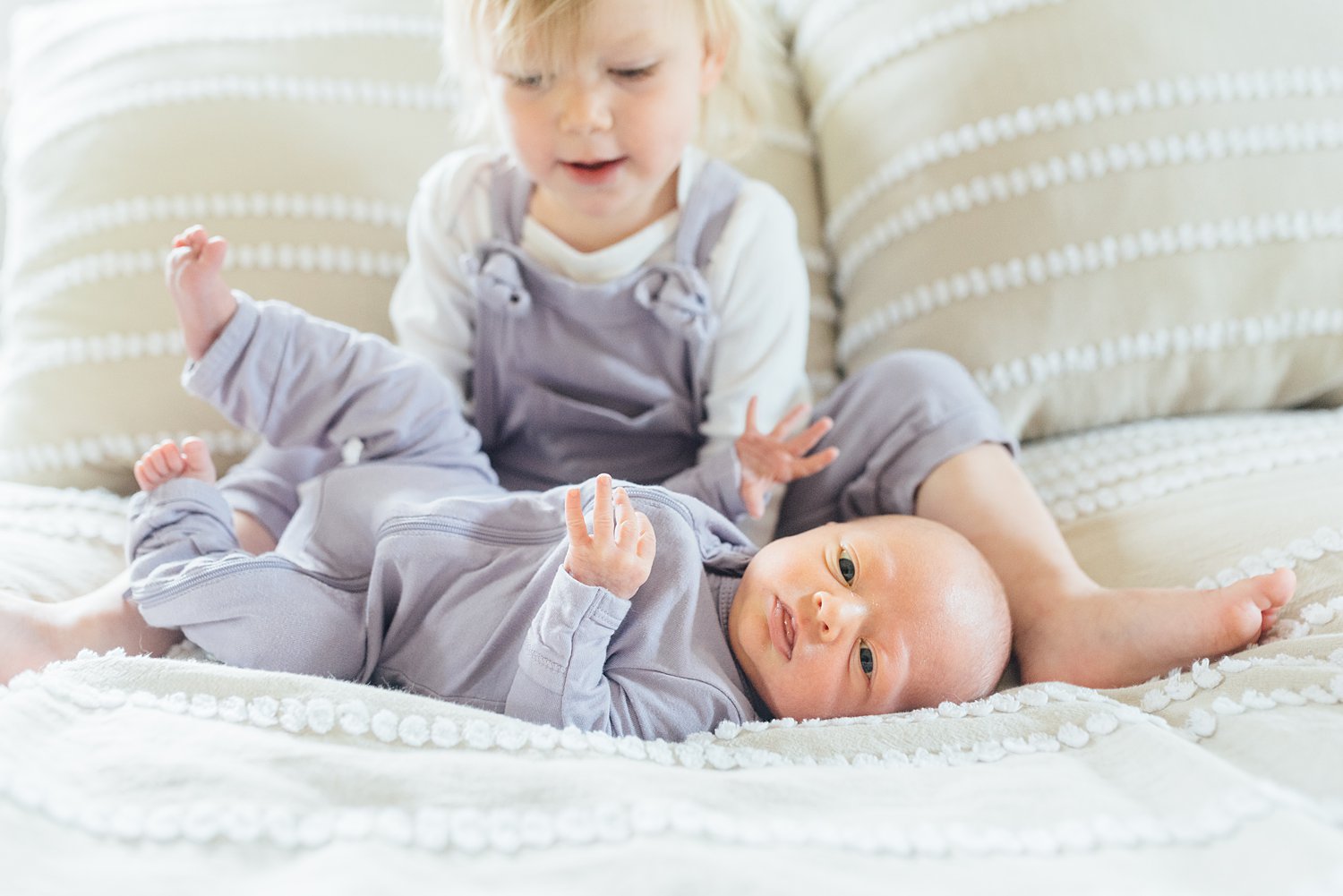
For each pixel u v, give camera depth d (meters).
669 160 0.98
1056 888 0.54
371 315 1.18
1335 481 0.99
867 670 0.88
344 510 0.94
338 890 0.51
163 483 0.90
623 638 0.85
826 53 1.34
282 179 1.17
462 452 1.02
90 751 0.63
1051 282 1.15
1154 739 0.69
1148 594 0.90
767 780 0.65
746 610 0.91
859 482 1.07
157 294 1.13
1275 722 0.70
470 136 1.23
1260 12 1.17
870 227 1.25
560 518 0.90
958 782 0.67
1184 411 1.19
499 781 0.62
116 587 0.90
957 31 1.22
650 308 1.06
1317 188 1.14
